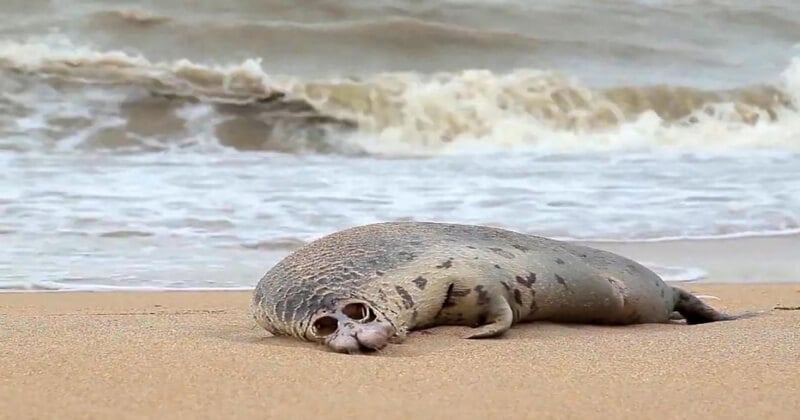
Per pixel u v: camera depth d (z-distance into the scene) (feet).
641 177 54.60
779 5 91.45
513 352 20.88
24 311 29.81
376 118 66.08
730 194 51.19
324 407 15.38
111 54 69.82
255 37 76.64
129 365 18.44
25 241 40.47
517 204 47.88
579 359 20.20
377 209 46.11
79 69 67.87
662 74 76.69
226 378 17.42
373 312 21.50
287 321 21.88
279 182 51.16
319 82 68.69
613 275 26.11
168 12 78.64
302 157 58.59
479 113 67.67
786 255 42.22
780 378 18.21
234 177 52.01
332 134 64.28
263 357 19.52
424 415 15.01
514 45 80.07
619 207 48.08
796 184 53.67
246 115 64.80
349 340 20.36
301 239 41.78
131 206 45.73
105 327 24.61
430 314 22.75
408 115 66.59
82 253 39.34
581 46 81.15
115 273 37.01
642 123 69.00
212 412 15.03
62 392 16.21
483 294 23.02
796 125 70.79
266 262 38.99
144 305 31.53
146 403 15.53
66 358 19.12
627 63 79.00
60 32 73.41
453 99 68.74
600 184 52.65
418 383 17.33
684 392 16.89
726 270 39.68
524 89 70.49
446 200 48.16
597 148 63.31
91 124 61.31
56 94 64.80
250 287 35.63
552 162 58.39
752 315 28.96
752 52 82.79
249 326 25.54
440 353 20.58
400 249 23.16
